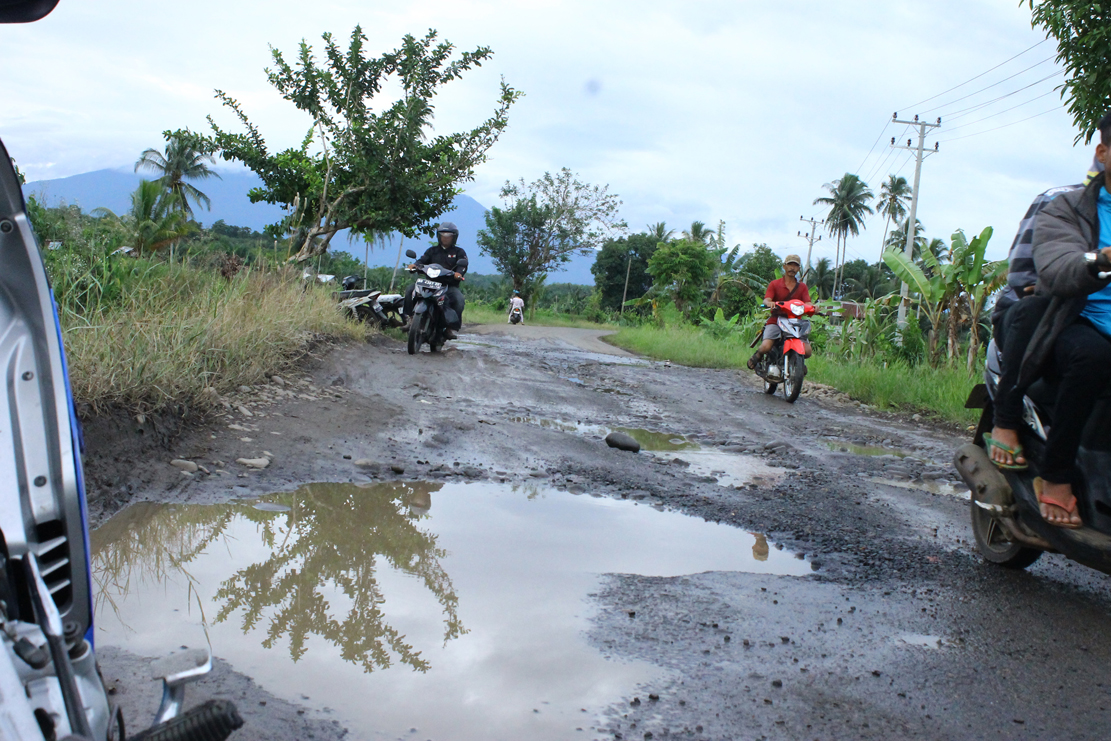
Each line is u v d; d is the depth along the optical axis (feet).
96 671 5.30
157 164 155.94
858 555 13.50
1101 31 25.88
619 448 21.11
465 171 61.41
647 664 8.86
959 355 42.06
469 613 9.98
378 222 59.21
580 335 86.58
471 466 17.94
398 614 9.82
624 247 260.01
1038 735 7.86
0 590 5.10
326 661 8.42
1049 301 10.72
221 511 13.43
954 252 40.65
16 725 4.11
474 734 7.18
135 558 11.16
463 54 59.06
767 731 7.61
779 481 18.85
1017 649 9.91
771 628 10.12
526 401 27.63
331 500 14.64
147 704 7.22
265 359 23.26
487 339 60.03
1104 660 9.70
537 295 180.65
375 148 56.70
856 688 8.62
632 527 14.32
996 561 13.30
